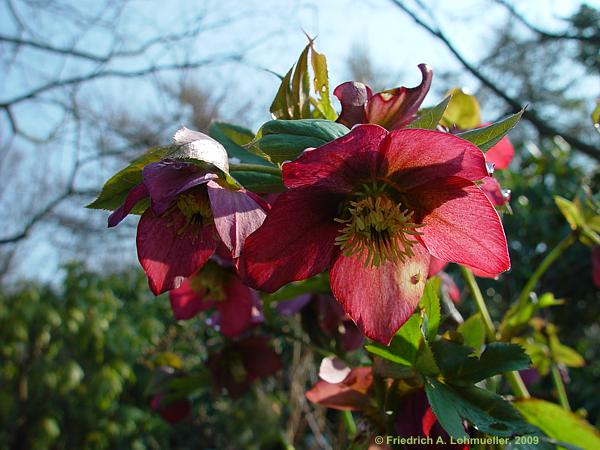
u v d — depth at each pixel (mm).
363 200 133
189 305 219
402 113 143
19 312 842
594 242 221
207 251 138
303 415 488
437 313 149
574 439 164
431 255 148
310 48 151
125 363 814
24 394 855
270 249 131
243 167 140
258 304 215
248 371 253
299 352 442
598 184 605
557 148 641
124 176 137
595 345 746
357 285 138
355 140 117
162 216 139
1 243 870
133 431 855
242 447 625
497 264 134
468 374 144
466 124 206
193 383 255
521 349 144
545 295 205
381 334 136
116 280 886
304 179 125
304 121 128
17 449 847
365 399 165
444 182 128
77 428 874
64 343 910
